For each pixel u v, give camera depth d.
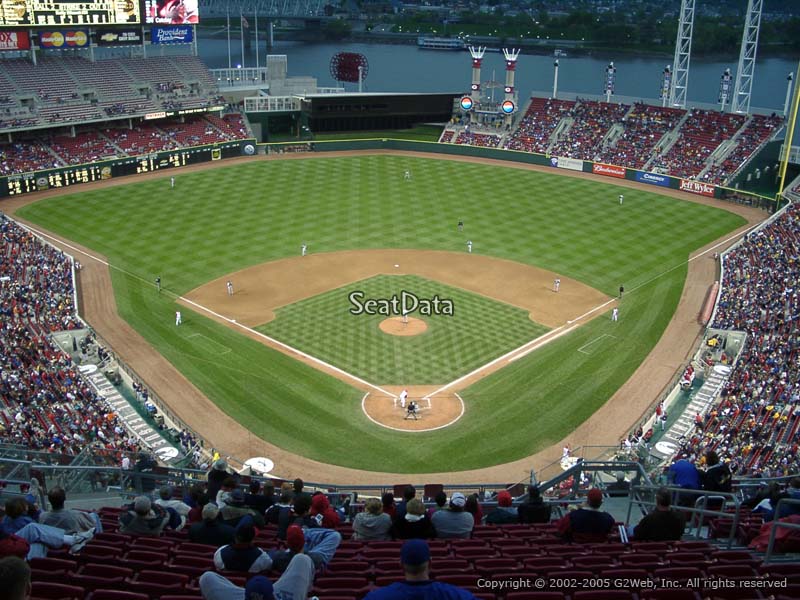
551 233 88.44
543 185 108.12
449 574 14.76
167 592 13.98
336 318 65.75
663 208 98.25
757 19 128.25
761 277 70.94
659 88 198.38
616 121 121.38
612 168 112.94
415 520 18.08
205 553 16.50
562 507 25.88
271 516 20.44
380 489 37.53
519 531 19.64
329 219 92.19
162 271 75.94
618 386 55.34
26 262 72.19
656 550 16.44
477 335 63.03
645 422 50.56
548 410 52.25
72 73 115.69
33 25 108.56
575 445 48.12
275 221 91.19
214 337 62.25
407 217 93.31
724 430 45.72
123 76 120.00
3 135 105.12
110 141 112.75
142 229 87.69
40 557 14.58
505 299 70.25
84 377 53.69
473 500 21.27
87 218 91.06
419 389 54.78
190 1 124.12
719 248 83.94
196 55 131.50
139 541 17.30
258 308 67.75
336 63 149.88
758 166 108.62
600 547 16.72
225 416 51.06
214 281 73.69
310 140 132.38
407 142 129.00
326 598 13.32
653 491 23.22
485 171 115.75
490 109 131.62
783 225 82.62
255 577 10.99
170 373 56.50
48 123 106.25
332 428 49.97
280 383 55.31
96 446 41.56
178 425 49.72
